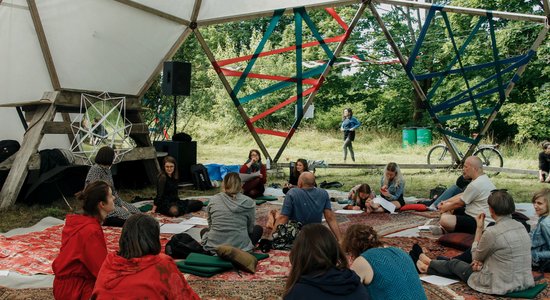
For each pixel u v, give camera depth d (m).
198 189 11.14
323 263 2.62
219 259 5.16
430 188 11.30
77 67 10.21
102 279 2.93
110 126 10.44
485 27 21.25
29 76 10.34
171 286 2.95
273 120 26.17
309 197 5.86
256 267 5.22
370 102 27.66
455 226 6.45
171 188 8.27
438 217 7.95
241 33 31.45
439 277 4.93
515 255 4.39
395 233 6.95
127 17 10.39
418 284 3.17
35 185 8.66
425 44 24.44
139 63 11.46
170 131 19.62
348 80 28.52
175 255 5.57
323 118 27.84
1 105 9.34
